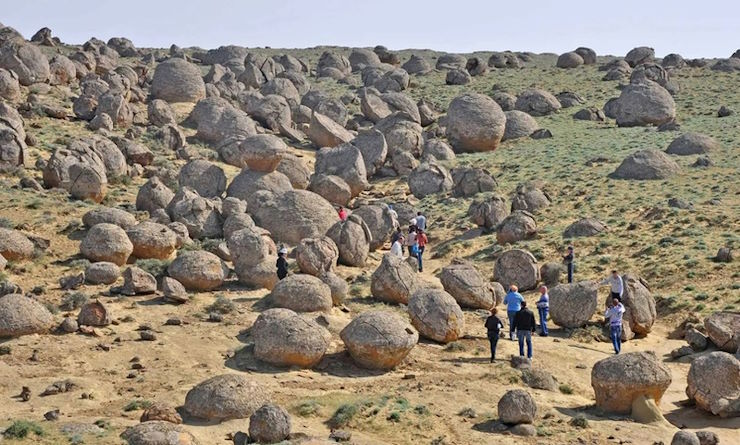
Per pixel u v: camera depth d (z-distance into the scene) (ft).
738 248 136.05
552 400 83.46
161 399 75.51
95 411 72.13
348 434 67.72
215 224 145.89
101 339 92.27
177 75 267.39
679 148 209.15
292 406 75.10
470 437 70.18
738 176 180.75
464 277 120.06
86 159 168.86
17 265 117.19
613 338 103.81
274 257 122.52
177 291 107.45
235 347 92.07
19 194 153.69
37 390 77.15
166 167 197.77
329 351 94.12
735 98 295.07
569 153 222.89
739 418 81.71
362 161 200.03
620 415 79.97
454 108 242.78
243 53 416.67
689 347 105.60
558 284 128.57
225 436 67.92
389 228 158.20
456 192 194.49
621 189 178.70
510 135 256.93
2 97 227.40
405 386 84.17
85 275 113.60
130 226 136.05
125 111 232.53
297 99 298.97
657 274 131.95
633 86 265.54
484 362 94.89
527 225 156.56
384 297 117.60
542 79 353.92
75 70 279.28
